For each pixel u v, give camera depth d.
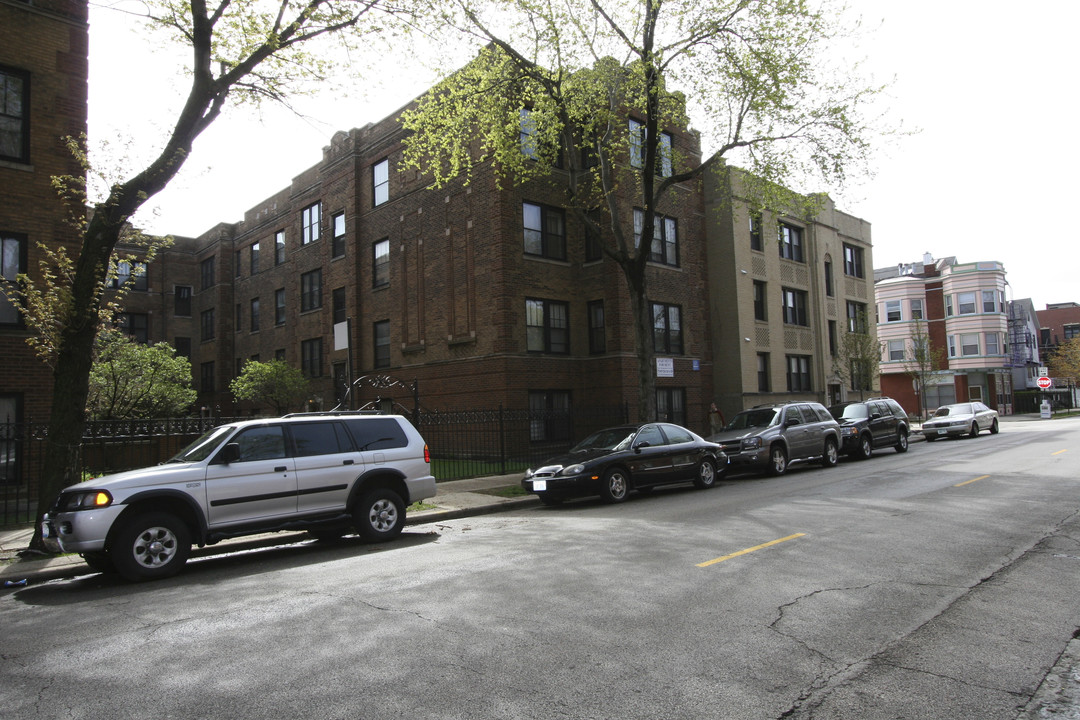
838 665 4.39
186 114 10.42
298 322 30.59
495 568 7.29
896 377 51.59
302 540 10.46
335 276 28.00
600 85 16.50
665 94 15.93
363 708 3.89
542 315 22.00
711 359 27.19
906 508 10.39
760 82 15.20
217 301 37.41
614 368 21.95
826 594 5.92
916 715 3.71
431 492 10.32
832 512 10.24
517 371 20.86
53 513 7.84
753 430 16.92
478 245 21.64
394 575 7.22
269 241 33.81
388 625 5.41
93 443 12.95
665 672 4.31
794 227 31.02
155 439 14.98
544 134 18.36
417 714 3.79
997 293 49.06
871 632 4.99
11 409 12.95
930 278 51.16
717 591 6.07
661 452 13.74
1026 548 7.55
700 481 14.50
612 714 3.75
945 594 5.89
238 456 8.52
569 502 13.68
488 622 5.39
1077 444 21.19
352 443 9.66
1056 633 4.93
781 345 28.94
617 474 12.97
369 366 25.95
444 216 22.88
